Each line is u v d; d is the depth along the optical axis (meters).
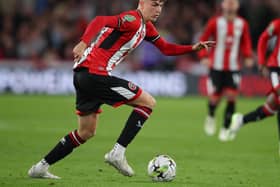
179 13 83.06
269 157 36.50
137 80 76.06
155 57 77.31
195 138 45.41
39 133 45.66
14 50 79.25
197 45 28.61
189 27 81.69
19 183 26.11
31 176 27.42
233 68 48.12
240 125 40.81
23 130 47.22
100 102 26.69
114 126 51.38
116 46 26.50
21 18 82.44
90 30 24.98
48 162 27.17
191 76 76.50
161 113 61.75
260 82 75.38
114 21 25.80
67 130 47.72
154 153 37.41
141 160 34.62
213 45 28.69
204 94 76.31
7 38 79.12
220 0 85.38
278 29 38.12
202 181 27.89
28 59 79.19
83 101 26.81
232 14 48.38
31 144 40.06
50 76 76.00
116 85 26.38
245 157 36.34
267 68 38.94
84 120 26.81
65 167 31.28
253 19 78.88
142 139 44.25
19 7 84.88
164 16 82.44
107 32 26.55
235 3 48.03
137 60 77.81
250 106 66.94
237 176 29.61
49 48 79.38
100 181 27.17
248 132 50.09
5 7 83.69
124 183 26.64
